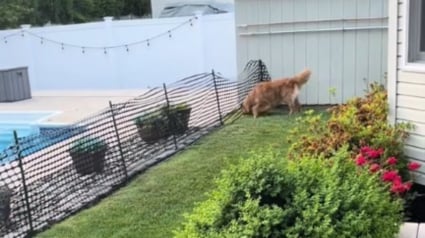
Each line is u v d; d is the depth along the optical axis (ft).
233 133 19.98
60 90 38.11
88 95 34.06
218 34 34.58
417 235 8.59
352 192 7.72
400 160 11.77
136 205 13.00
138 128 18.12
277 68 24.98
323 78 24.14
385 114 12.91
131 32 36.32
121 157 16.02
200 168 15.67
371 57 23.07
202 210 7.48
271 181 7.21
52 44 38.24
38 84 39.37
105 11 58.44
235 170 7.45
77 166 14.98
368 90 22.65
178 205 12.79
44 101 32.76
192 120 21.53
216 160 16.39
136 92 34.30
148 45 36.24
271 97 22.67
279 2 24.06
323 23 23.50
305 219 6.84
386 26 22.38
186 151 17.97
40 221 12.44
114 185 14.74
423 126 11.62
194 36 35.09
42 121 26.37
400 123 12.10
